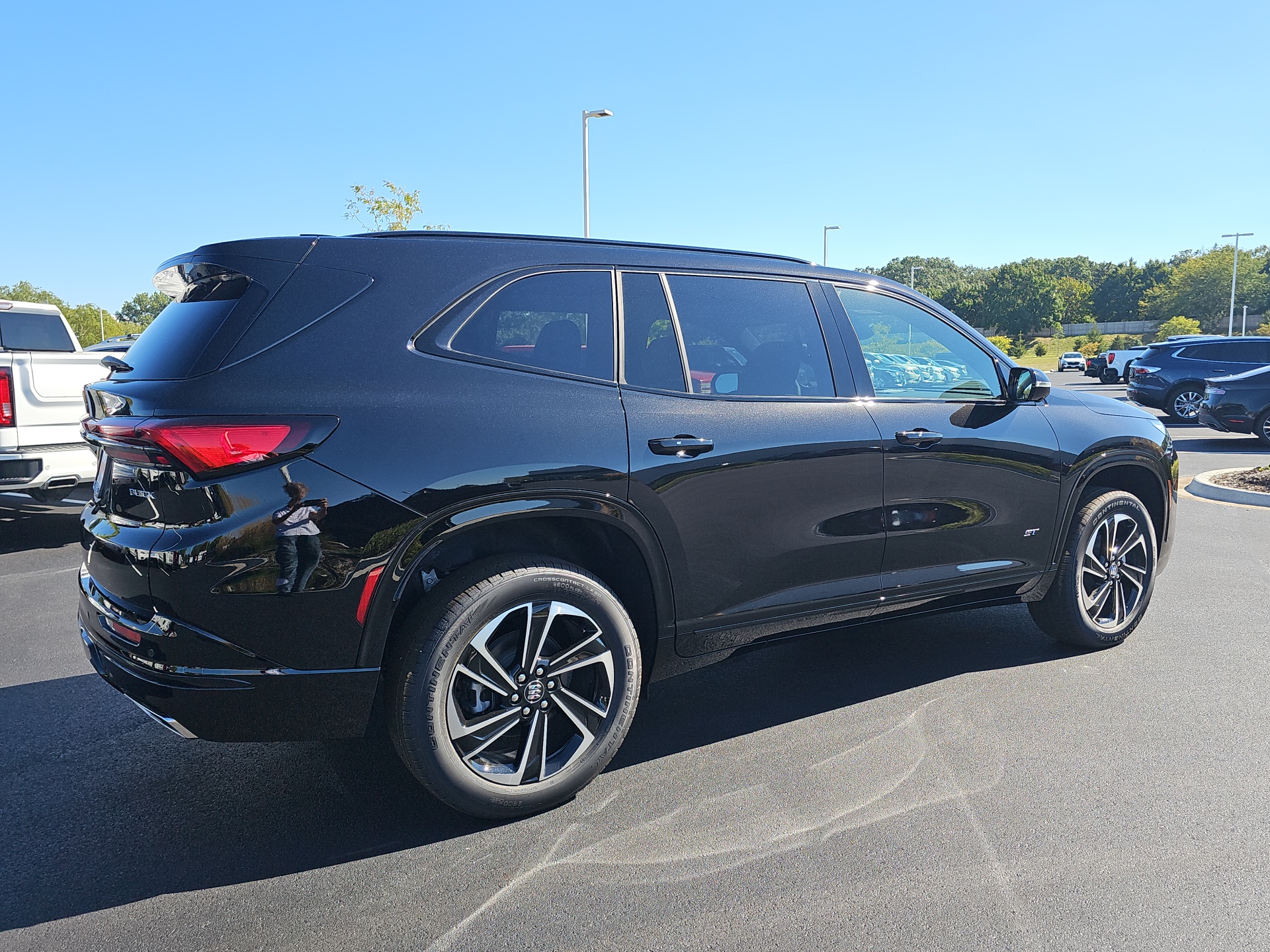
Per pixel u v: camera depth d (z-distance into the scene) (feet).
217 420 7.55
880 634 14.88
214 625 7.64
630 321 9.71
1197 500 28.37
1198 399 55.42
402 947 7.01
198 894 7.77
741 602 10.15
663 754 10.48
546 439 8.70
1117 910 7.34
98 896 7.74
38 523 26.63
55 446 21.83
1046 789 9.39
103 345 30.04
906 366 11.71
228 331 7.98
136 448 7.79
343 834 8.75
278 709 7.91
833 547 10.71
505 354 8.93
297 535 7.67
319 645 7.88
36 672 13.53
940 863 8.04
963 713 11.48
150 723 11.58
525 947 6.98
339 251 8.64
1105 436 13.30
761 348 10.56
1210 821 8.72
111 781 9.95
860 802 9.20
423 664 8.17
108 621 8.18
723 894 7.63
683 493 9.49
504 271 9.14
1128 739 10.61
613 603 9.11
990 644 14.24
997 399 12.58
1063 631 13.61
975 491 11.91
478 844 8.53
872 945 6.94
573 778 9.10
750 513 9.99
